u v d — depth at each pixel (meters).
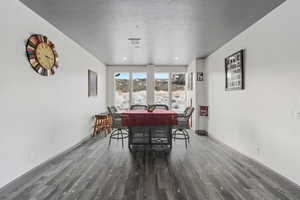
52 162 3.51
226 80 4.55
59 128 3.80
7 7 2.44
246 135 3.71
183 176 2.95
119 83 7.98
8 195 2.36
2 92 2.38
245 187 2.60
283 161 2.75
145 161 3.62
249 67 3.59
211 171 3.14
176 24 3.41
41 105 3.18
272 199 2.30
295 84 2.51
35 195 2.36
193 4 2.69
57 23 3.39
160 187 2.60
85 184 2.66
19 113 2.66
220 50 4.98
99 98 6.85
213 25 3.46
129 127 4.52
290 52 2.58
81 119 5.01
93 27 3.58
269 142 3.04
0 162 2.35
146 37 4.15
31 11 2.89
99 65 6.84
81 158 3.78
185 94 7.96
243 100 3.81
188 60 6.77
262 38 3.17
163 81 7.91
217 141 5.19
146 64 7.70
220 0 2.58
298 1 2.43
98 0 2.57
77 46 4.72
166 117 4.27
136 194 2.41
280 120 2.79
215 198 2.33
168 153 4.14
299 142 2.46
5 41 2.42
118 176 2.94
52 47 3.44
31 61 2.88
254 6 2.75
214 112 5.43
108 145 4.81
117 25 3.46
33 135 2.97
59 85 3.79
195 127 6.36
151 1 2.61
